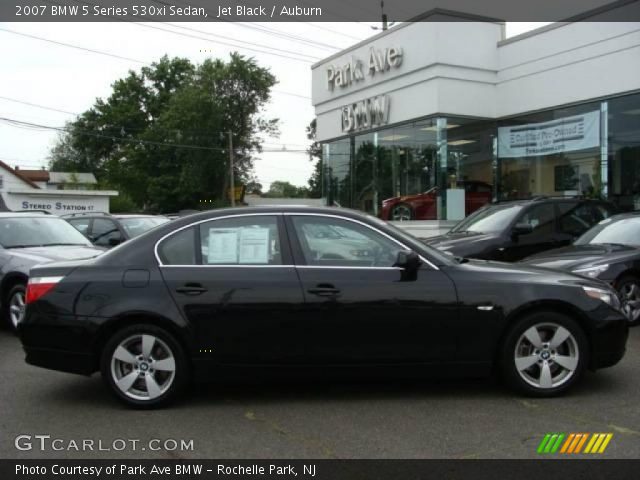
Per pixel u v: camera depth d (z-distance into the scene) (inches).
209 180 2303.2
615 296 213.9
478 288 201.9
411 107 698.2
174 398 202.8
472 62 677.3
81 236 396.8
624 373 235.3
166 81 2637.8
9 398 216.5
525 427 179.9
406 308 198.8
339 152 826.8
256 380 201.3
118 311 198.7
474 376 204.4
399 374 201.6
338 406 202.1
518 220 409.4
